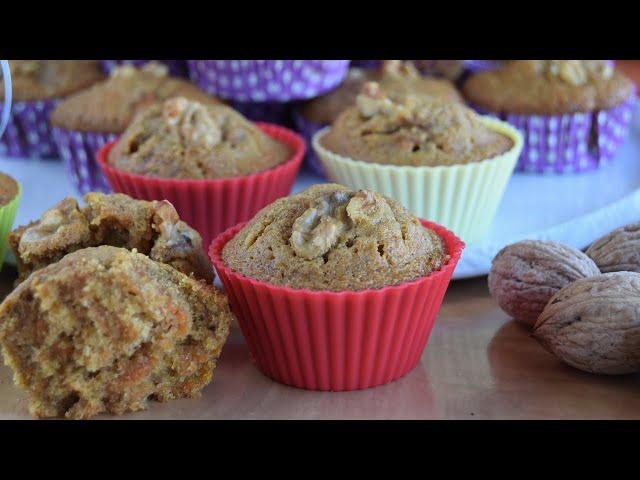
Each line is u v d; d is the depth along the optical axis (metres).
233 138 0.33
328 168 0.34
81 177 0.39
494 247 0.30
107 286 0.22
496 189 0.33
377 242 0.23
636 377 0.24
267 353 0.24
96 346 0.22
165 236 0.25
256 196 0.32
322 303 0.22
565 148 0.41
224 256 0.25
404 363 0.25
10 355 0.22
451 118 0.32
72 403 0.23
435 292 0.24
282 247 0.23
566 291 0.25
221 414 0.23
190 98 0.38
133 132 0.33
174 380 0.24
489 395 0.24
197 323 0.24
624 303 0.23
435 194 0.32
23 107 0.42
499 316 0.28
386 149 0.32
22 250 0.25
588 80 0.41
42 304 0.22
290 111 0.43
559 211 0.37
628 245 0.27
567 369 0.25
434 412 0.23
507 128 0.35
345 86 0.41
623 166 0.42
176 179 0.31
